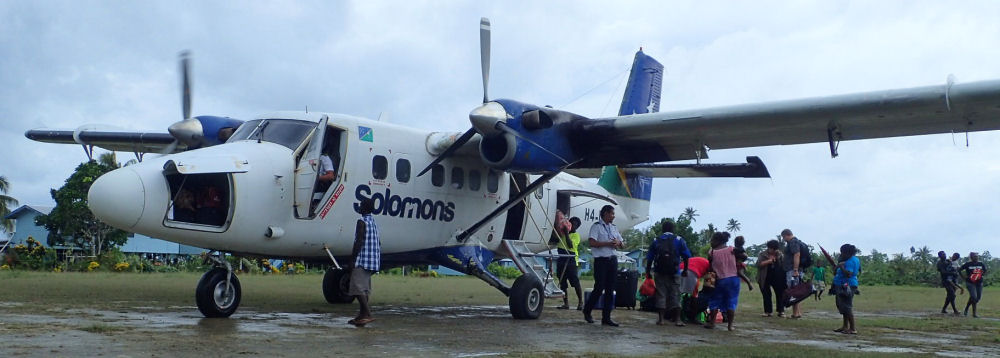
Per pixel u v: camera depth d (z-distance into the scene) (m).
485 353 6.80
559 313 12.28
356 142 10.65
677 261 10.32
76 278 22.42
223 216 9.57
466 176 12.30
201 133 12.11
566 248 13.06
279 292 16.48
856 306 17.38
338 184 10.41
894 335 9.95
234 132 11.30
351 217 10.64
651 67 16.86
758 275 13.02
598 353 7.07
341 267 10.82
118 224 8.78
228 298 9.52
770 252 12.87
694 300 10.99
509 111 10.48
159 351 6.22
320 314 10.58
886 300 20.64
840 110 9.84
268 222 9.72
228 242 9.49
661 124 10.73
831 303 17.95
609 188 16.22
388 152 11.11
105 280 21.11
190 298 13.16
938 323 12.30
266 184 9.64
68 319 8.78
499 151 10.84
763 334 9.67
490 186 12.73
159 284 18.58
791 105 10.09
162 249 48.88
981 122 10.00
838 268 10.08
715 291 10.08
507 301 15.55
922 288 35.00
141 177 8.83
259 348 6.60
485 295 17.70
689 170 13.91
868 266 49.72
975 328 11.50
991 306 18.58
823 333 10.00
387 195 11.07
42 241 49.50
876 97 9.63
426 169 11.30
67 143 15.90
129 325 8.24
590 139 11.36
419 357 6.40
